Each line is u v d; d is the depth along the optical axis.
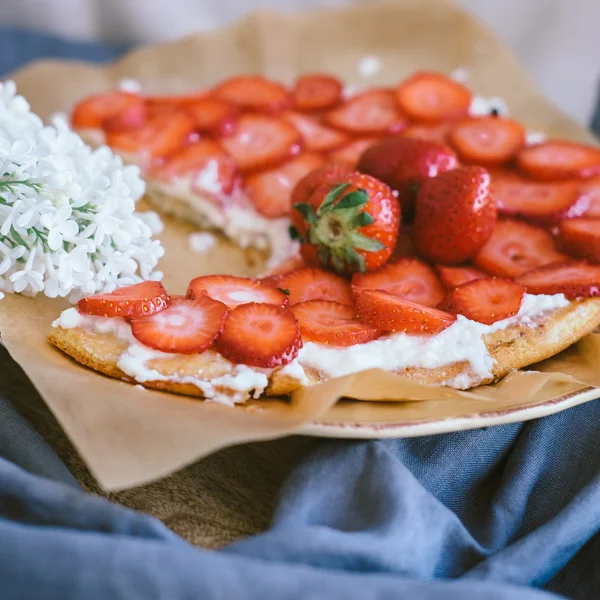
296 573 0.41
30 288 0.50
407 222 0.56
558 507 0.49
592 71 0.85
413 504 0.45
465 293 0.51
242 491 0.47
